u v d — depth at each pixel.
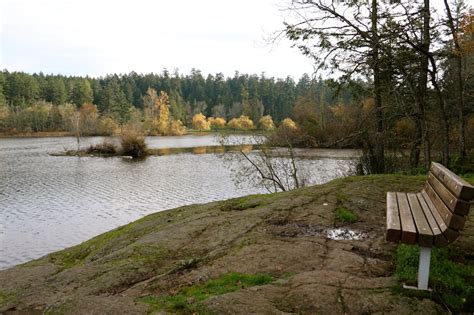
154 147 57.19
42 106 88.44
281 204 7.11
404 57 10.33
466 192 3.05
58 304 3.78
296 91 92.50
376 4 10.51
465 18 10.33
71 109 89.06
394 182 7.95
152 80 124.94
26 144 62.38
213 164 37.72
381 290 3.54
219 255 5.07
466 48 10.65
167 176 30.47
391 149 13.65
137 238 7.01
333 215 6.35
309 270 4.29
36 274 6.04
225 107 109.88
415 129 12.75
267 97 102.94
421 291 3.46
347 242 5.14
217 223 6.59
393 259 4.45
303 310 3.32
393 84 11.35
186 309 3.45
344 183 8.12
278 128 18.72
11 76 98.00
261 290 3.68
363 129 12.90
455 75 14.16
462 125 12.17
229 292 3.73
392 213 3.91
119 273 4.96
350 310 3.28
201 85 125.94
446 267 3.96
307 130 22.39
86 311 3.51
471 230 5.12
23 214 19.08
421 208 4.18
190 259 5.02
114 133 81.75
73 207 20.45
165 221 7.65
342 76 11.45
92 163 39.81
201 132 94.69
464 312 3.24
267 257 4.72
